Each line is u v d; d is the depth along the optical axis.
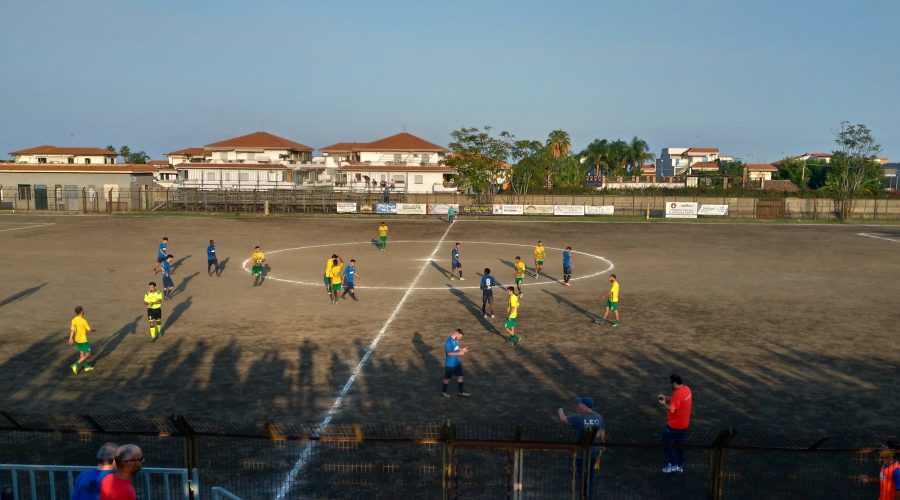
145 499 9.91
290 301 25.02
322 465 11.14
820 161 111.38
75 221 54.78
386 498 9.96
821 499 9.97
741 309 23.89
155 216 59.66
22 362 16.89
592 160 113.50
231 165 76.25
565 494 10.08
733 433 7.89
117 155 102.12
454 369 14.46
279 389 14.95
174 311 23.14
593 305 24.59
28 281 28.86
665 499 10.00
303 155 89.00
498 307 24.14
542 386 15.27
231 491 10.17
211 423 12.85
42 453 11.45
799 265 34.66
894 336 20.02
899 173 108.00
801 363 17.17
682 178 109.12
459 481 10.52
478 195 70.38
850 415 13.48
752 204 67.38
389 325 21.22
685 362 17.23
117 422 12.76
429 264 34.56
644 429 12.73
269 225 53.62
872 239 46.50
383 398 14.39
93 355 17.62
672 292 27.19
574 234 49.00
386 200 67.19
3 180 66.94
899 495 8.70
